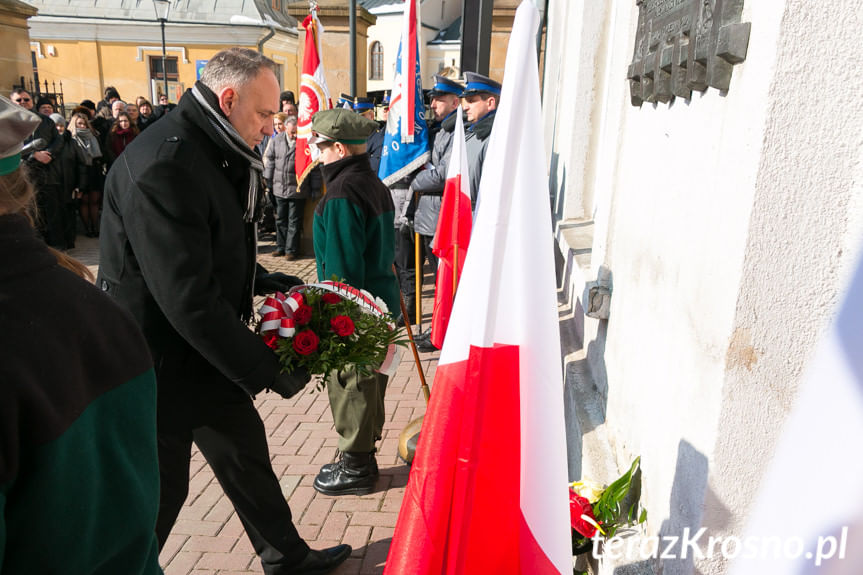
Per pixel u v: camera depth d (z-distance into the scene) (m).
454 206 3.63
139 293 2.02
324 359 2.19
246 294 2.26
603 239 2.54
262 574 2.66
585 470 2.27
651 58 1.84
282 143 7.92
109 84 27.08
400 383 4.57
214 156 2.05
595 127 4.83
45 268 0.93
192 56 26.91
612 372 2.34
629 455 2.00
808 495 1.26
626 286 2.21
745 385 1.27
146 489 1.05
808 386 1.26
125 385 1.02
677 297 1.63
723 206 1.34
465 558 1.39
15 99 8.43
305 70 6.31
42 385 0.86
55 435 0.87
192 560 2.74
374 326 2.34
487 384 1.34
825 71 1.16
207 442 2.25
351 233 3.04
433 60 41.44
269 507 2.40
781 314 1.24
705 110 1.50
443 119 5.45
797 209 1.20
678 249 1.65
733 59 1.30
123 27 26.28
